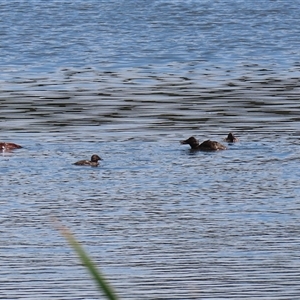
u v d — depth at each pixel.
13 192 53.25
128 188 54.16
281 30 165.38
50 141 65.81
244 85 94.88
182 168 58.44
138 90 91.62
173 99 85.75
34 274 41.00
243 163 59.75
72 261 42.56
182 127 71.69
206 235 46.12
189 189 54.03
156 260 42.69
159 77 101.69
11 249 44.12
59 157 60.88
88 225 47.75
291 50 130.62
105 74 104.38
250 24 178.50
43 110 79.62
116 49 132.12
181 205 51.03
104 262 42.44
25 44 139.00
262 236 46.00
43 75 103.12
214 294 38.81
